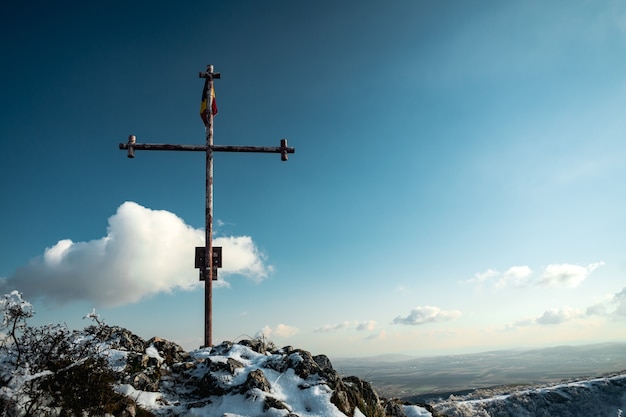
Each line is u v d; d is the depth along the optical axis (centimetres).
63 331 585
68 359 578
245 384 674
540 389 4525
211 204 1125
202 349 912
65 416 531
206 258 1074
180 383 719
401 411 823
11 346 557
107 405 577
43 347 568
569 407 4056
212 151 1170
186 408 638
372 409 727
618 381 4462
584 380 5222
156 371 715
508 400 4128
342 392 700
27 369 523
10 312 532
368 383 779
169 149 1154
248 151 1184
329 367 822
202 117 1226
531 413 3897
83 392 563
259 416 605
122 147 1138
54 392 549
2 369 531
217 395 673
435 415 837
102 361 613
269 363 758
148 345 821
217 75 1233
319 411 640
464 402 4122
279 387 692
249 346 891
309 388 691
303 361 753
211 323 1037
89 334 664
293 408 641
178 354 817
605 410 3909
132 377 667
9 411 487
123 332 827
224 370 726
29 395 518
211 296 1054
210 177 1146
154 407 628
